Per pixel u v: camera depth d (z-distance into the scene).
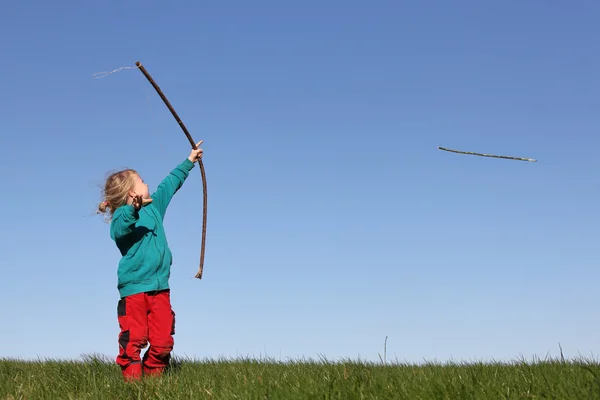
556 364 5.17
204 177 6.35
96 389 4.74
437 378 4.54
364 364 6.22
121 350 5.56
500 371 5.18
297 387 4.32
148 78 5.81
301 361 6.81
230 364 6.75
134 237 5.67
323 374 5.00
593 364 5.14
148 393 4.56
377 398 3.94
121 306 5.62
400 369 5.90
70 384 5.17
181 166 6.33
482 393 3.91
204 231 6.23
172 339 5.71
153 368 5.71
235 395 4.21
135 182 5.94
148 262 5.64
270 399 4.04
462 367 5.93
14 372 6.18
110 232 5.73
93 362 6.36
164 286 5.72
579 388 3.81
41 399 4.73
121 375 5.75
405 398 3.92
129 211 5.45
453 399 3.85
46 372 6.05
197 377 5.31
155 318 5.66
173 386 4.72
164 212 6.14
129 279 5.61
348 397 3.94
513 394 3.83
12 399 4.70
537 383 4.19
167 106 6.03
